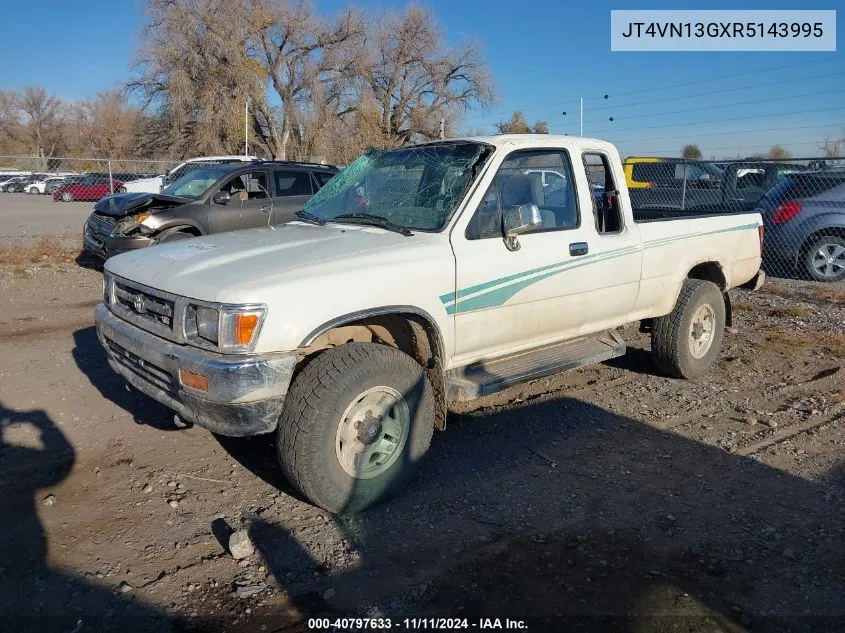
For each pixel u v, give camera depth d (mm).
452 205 4254
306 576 3211
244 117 38719
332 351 3629
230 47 37219
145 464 4297
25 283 10070
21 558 3314
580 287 4770
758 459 4469
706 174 13602
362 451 3709
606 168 5137
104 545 3439
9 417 4984
